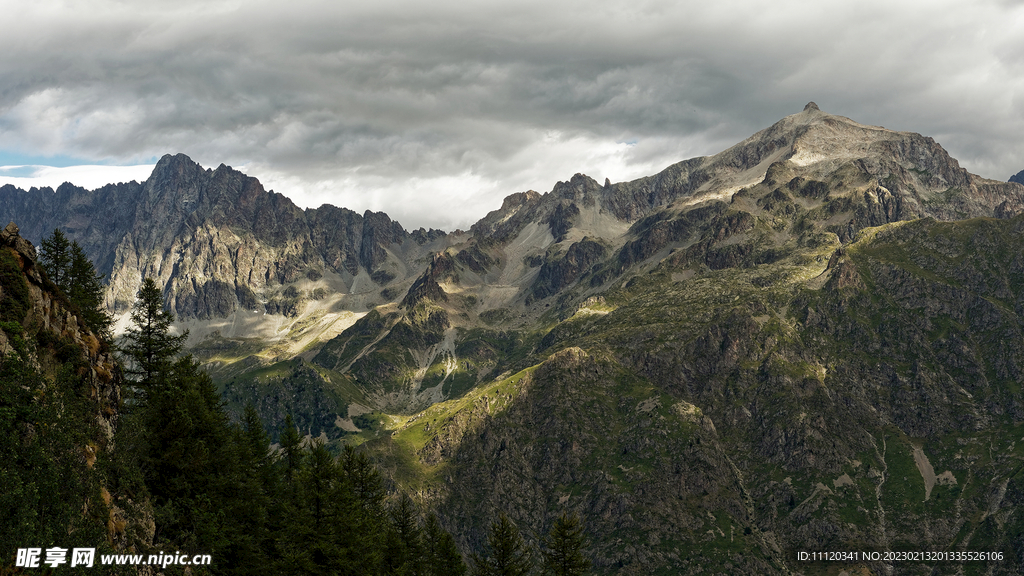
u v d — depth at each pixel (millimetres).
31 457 80000
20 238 95062
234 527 104375
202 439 104375
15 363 84812
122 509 90062
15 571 72438
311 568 108500
